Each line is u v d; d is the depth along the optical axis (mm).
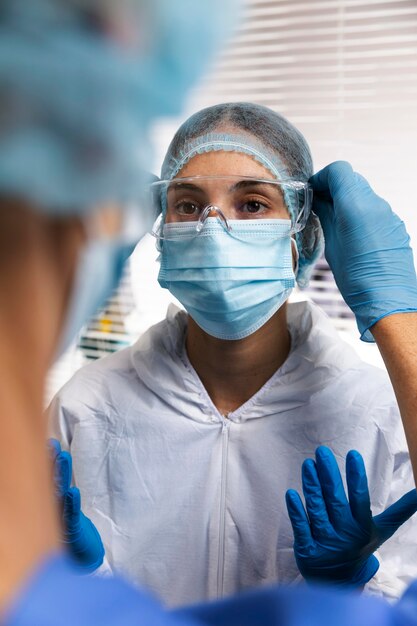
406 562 1121
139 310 2102
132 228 333
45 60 271
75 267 302
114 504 1138
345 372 1141
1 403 269
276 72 1957
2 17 276
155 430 1140
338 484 994
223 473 1113
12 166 263
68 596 267
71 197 281
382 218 1073
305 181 1161
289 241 1116
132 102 298
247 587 1086
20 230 275
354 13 1828
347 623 310
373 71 1879
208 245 1048
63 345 332
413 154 1883
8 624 248
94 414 1166
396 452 1099
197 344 1151
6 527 259
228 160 1079
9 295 275
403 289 1022
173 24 301
